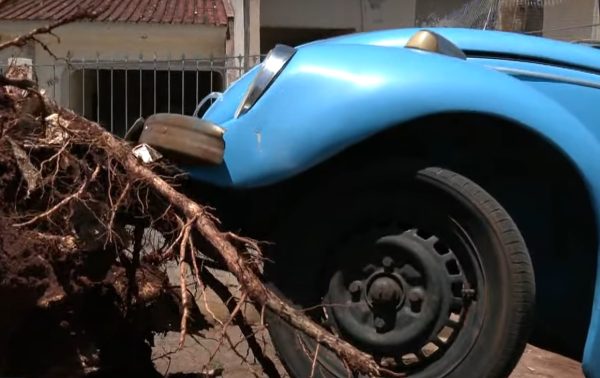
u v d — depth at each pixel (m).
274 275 2.97
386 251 2.87
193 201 2.89
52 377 2.93
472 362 2.75
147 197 2.92
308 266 2.97
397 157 2.91
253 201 3.06
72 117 3.10
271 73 2.95
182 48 12.11
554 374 4.33
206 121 2.95
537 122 2.76
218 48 12.16
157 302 3.19
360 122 2.75
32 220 2.81
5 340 2.86
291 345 2.97
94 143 2.98
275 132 2.83
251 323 3.19
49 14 11.49
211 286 3.10
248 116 2.90
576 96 2.97
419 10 14.59
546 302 3.30
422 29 3.42
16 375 2.90
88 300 3.05
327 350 2.92
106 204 3.02
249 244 2.90
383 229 2.90
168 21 11.85
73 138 3.00
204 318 3.36
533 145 2.93
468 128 2.95
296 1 14.84
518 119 2.75
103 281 3.03
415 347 2.83
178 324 3.22
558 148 2.78
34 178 2.94
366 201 2.92
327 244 2.96
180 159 2.94
